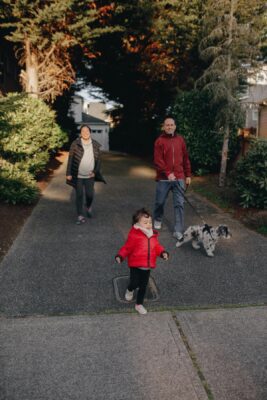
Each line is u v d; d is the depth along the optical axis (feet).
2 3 36.35
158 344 11.89
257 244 20.94
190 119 40.65
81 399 9.61
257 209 26.96
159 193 22.29
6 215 24.93
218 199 30.94
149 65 58.39
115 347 11.71
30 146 34.47
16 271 17.34
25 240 21.35
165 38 50.26
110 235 22.38
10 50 57.16
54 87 48.85
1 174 27.94
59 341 12.00
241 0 34.88
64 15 37.45
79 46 50.14
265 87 65.77
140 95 80.84
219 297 15.11
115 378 10.35
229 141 39.55
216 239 18.94
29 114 35.76
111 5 45.96
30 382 10.18
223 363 11.01
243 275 17.12
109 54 66.23
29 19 36.42
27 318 13.42
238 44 33.88
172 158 21.59
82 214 24.57
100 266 18.03
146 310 13.91
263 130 62.69
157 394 9.79
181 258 19.01
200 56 36.81
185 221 25.46
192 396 9.72
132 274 14.02
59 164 51.90
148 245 13.67
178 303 14.60
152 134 83.35
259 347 11.78
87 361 11.04
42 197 31.60
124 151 94.84
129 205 29.68
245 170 27.45
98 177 25.32
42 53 46.42
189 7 46.68
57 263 18.30
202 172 41.93
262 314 13.75
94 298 14.94
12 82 60.64
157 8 47.42
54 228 23.57
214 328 12.82
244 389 9.99
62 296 15.10
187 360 11.12
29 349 11.59
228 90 34.27
